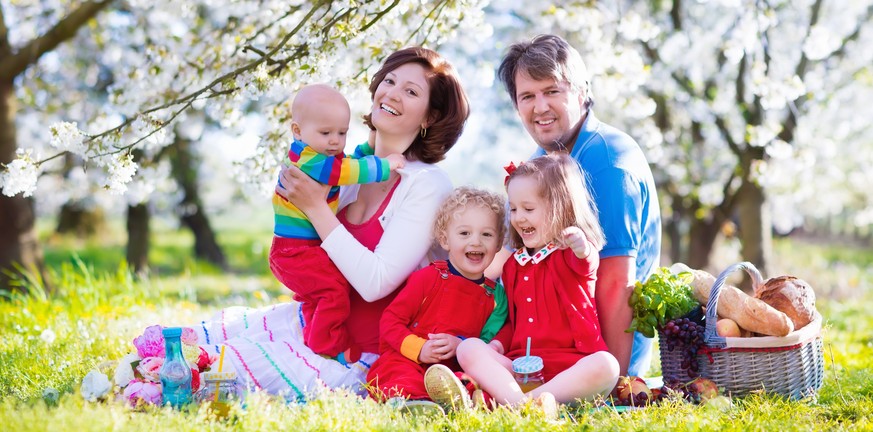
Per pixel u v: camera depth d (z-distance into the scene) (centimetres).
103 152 433
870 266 1959
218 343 397
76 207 1998
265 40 534
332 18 438
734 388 365
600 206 391
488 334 383
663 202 1217
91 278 723
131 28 884
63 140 429
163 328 351
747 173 1029
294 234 385
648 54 1020
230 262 2038
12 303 692
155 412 316
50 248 2186
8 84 864
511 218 383
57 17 955
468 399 335
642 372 432
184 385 336
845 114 1128
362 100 530
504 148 1345
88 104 1208
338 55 443
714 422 312
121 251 2102
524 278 378
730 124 1084
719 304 377
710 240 1208
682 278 387
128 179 436
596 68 608
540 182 372
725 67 1053
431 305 377
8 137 866
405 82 393
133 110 543
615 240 386
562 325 369
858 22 1079
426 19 475
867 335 696
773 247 1966
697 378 372
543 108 408
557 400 347
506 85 438
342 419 303
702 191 1141
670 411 333
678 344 380
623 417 326
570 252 367
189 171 1590
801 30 978
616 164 395
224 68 521
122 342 482
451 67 406
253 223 3259
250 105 936
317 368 370
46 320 591
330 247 374
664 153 1131
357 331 387
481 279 386
